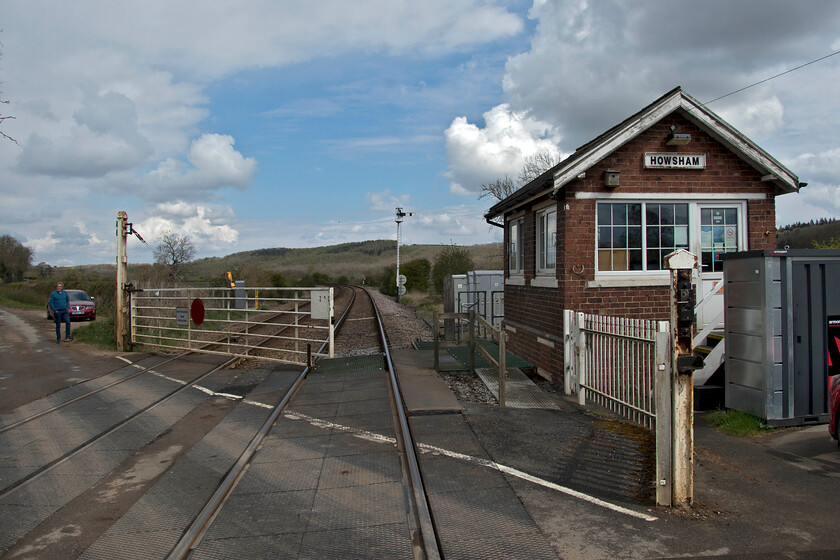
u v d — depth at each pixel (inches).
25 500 203.8
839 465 221.8
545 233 431.2
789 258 276.4
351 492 199.6
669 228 386.9
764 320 276.5
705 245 390.3
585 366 325.1
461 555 149.5
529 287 458.9
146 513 187.5
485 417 287.9
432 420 283.3
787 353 276.4
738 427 275.0
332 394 360.5
